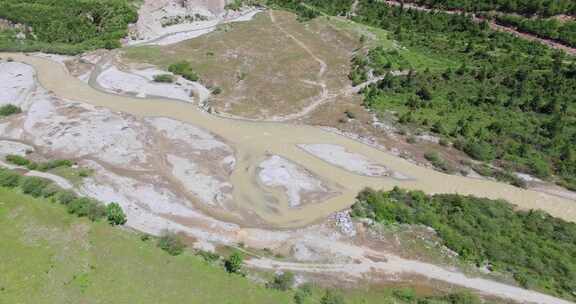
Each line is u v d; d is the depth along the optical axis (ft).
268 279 165.78
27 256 169.27
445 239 185.37
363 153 246.06
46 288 156.56
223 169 229.66
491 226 191.93
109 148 236.43
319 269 172.04
